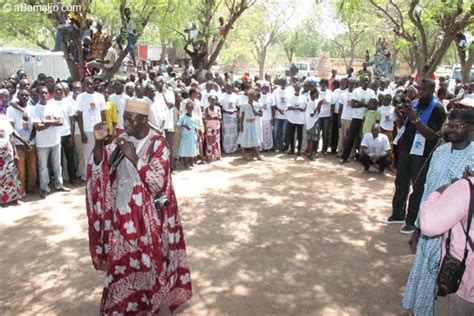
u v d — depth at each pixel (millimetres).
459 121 3104
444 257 2635
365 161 9117
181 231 3830
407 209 6098
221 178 8570
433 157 3480
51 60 14430
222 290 4336
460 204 2484
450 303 2662
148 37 21469
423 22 9141
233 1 14203
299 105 10609
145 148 3604
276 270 4777
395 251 5316
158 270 3537
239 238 5625
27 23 14906
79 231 5777
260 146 10984
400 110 5887
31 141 7129
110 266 3523
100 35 11594
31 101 7137
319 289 4391
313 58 51125
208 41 14617
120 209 3523
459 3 7945
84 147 7859
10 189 6762
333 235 5777
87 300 4133
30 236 5598
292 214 6543
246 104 10016
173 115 9180
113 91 8125
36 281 4480
